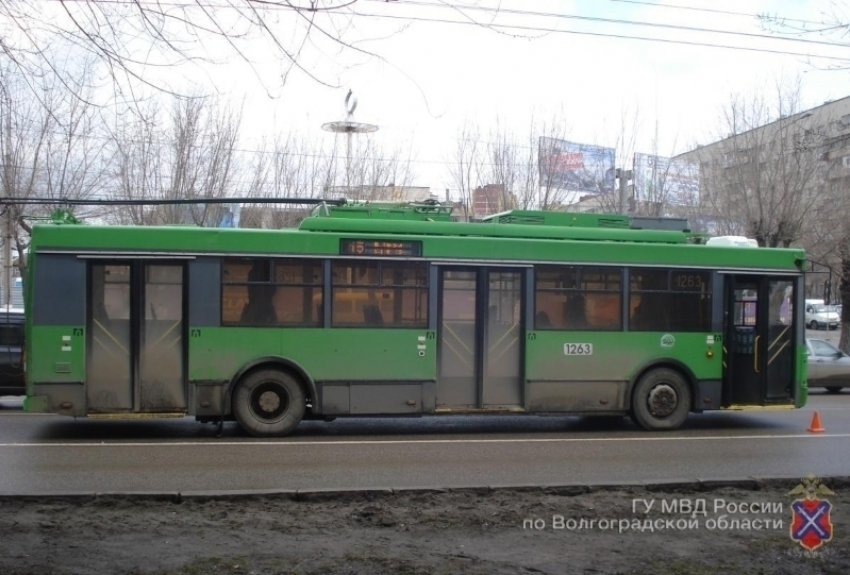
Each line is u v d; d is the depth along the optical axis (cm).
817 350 2106
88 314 1191
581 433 1307
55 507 746
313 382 1234
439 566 591
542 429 1347
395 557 611
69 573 569
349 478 935
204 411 1207
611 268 1339
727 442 1227
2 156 2048
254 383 1224
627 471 992
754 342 1388
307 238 1245
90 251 1190
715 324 1370
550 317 1316
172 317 1211
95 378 1191
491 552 632
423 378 1268
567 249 1326
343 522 711
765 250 1396
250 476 941
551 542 661
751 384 1385
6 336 1622
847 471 998
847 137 2272
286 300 1234
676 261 1361
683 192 3052
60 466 993
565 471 989
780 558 627
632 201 2939
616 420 1466
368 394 1252
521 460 1061
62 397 1179
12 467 986
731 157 2698
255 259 1228
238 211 2722
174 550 625
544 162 2975
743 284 1395
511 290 1312
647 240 1386
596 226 1423
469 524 708
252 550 627
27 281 1198
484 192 2975
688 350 1359
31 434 1237
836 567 606
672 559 620
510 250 1305
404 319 1267
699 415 1549
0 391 1612
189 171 2434
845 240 2553
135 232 1202
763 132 2603
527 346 1303
